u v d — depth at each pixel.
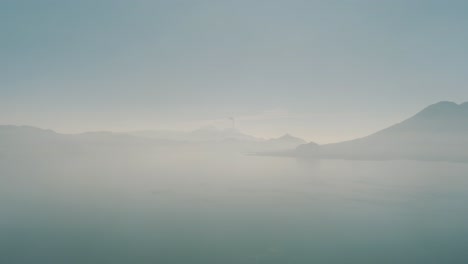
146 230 46.47
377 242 41.47
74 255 37.41
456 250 38.25
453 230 45.50
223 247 39.97
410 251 38.25
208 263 34.94
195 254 37.41
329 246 40.22
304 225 48.31
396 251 38.38
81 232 45.28
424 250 38.41
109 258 36.31
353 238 43.06
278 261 35.47
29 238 42.94
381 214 54.34
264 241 41.91
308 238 42.91
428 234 44.12
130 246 40.19
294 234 44.34
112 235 44.09
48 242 41.56
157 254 37.72
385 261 35.66
